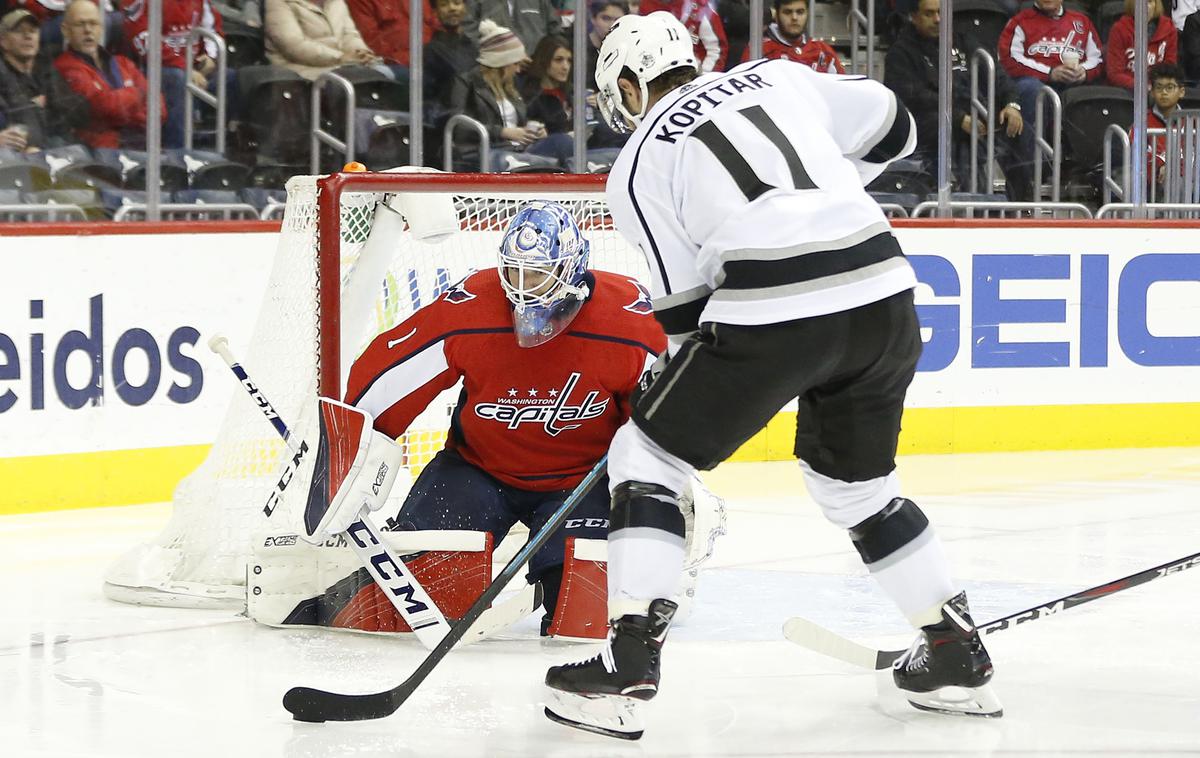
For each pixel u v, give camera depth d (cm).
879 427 807
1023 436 2177
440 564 1020
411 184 1084
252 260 1761
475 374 1017
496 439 1045
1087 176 2509
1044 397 2181
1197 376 2247
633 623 763
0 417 1595
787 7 2416
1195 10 2547
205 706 852
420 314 1019
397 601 993
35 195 1972
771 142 767
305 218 1154
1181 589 1198
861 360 773
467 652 988
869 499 824
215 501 1174
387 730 800
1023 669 939
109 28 2048
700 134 767
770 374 748
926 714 834
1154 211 2406
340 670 941
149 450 1697
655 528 768
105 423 1664
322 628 1061
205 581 1162
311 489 998
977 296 2142
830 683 905
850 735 789
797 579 1244
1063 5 2467
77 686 899
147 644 1018
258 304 1769
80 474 1650
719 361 750
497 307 1015
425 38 2225
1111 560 1334
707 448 761
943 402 2138
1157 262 2220
